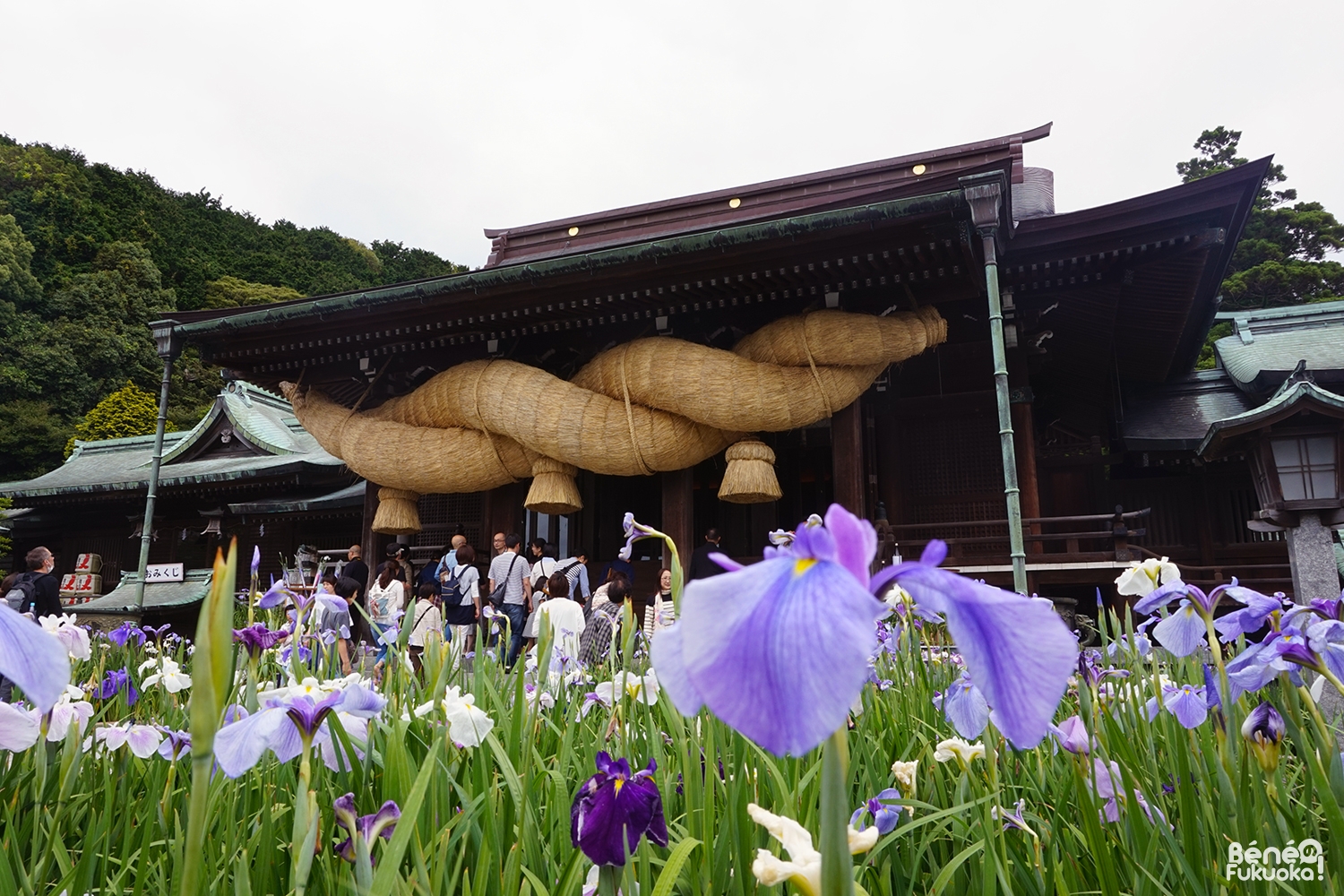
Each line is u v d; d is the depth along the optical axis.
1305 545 6.18
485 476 11.02
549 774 1.37
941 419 10.90
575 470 10.80
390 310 10.73
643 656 2.27
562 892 1.09
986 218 7.62
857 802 1.54
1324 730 1.21
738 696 0.47
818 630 0.48
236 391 20.31
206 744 0.68
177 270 45.59
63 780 1.38
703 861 1.17
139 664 3.12
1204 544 12.53
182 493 17.52
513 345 11.51
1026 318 10.57
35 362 35.16
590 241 15.70
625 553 1.61
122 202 46.03
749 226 8.80
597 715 2.30
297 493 16.94
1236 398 13.80
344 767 1.40
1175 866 1.28
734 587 0.53
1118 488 13.20
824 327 9.52
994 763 1.36
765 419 9.55
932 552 0.59
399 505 11.69
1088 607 10.91
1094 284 9.98
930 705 2.20
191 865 0.65
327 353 11.97
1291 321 14.47
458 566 6.14
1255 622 1.34
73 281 39.38
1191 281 10.59
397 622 2.58
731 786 1.22
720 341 10.94
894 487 10.84
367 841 0.91
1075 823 1.54
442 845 1.11
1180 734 1.48
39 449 34.22
